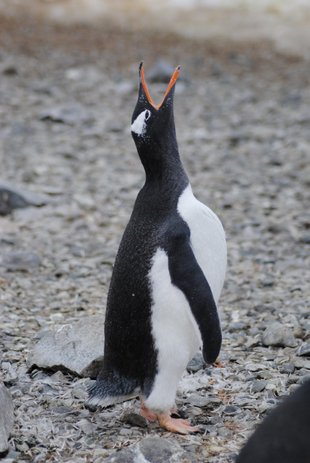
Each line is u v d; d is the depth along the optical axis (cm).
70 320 1537
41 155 2823
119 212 2331
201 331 1030
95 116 3319
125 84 3716
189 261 1032
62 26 4591
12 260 1873
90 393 1106
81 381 1272
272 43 4494
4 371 1322
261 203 2444
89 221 2238
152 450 1052
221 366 1335
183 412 1174
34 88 3588
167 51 4294
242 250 2047
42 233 2120
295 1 5203
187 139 3088
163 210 1070
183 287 1028
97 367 1284
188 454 1054
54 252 1994
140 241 1065
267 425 816
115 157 2864
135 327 1058
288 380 1270
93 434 1123
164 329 1045
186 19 4903
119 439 1105
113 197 2455
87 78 3794
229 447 1077
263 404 1188
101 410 1188
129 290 1060
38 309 1614
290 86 3875
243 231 2203
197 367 1323
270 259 1975
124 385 1085
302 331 1462
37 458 1066
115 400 1087
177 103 3553
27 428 1137
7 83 3659
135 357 1070
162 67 3800
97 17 4850
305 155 2939
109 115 3344
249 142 3095
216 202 2428
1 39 4244
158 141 1083
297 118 3369
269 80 3966
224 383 1270
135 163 2812
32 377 1305
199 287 1027
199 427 1127
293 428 794
